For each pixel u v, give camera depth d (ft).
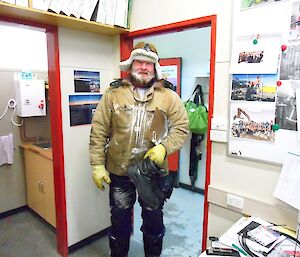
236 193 5.38
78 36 6.93
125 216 6.21
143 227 6.38
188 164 12.23
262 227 4.55
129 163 5.65
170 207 10.45
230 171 5.45
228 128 5.33
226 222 5.66
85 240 7.91
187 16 5.83
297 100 4.39
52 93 6.81
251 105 4.97
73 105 7.07
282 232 4.42
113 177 6.03
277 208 4.78
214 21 5.32
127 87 5.71
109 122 5.82
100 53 7.50
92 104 7.50
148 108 5.53
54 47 6.48
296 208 4.33
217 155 5.62
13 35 9.34
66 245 7.39
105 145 5.99
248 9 4.82
